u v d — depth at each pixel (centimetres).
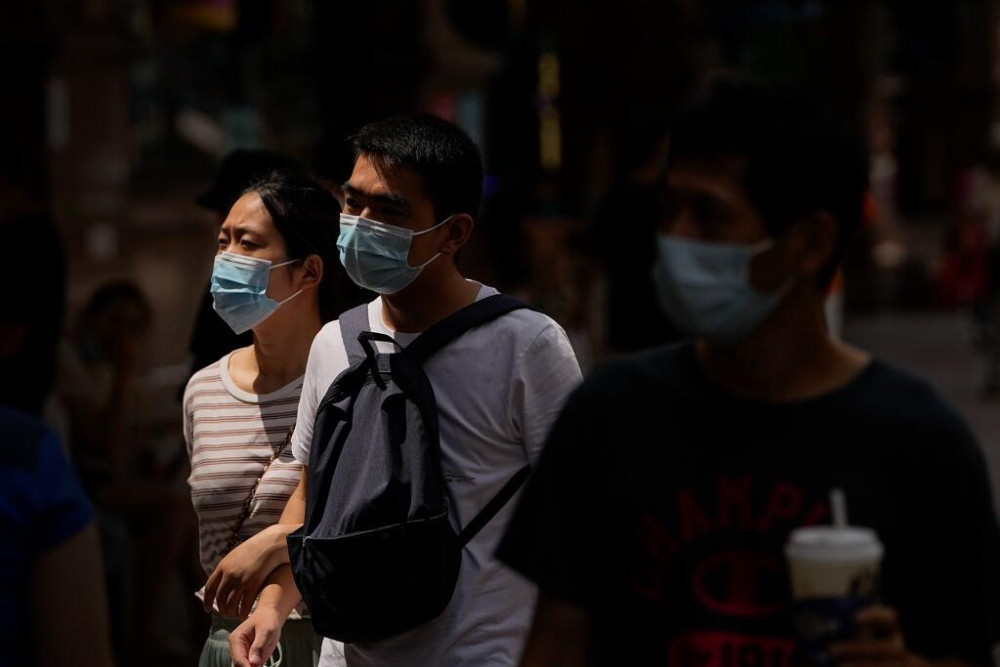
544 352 835
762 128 561
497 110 4825
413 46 3681
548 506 599
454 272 864
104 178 2723
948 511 561
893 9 7025
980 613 562
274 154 1055
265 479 920
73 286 2619
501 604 824
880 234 7044
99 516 1529
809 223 564
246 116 3269
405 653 820
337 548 794
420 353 838
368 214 832
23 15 2367
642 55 4928
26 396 671
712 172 566
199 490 934
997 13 7625
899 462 562
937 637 566
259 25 3262
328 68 3619
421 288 853
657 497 579
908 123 7519
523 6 4584
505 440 835
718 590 570
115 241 2738
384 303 879
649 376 593
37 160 2423
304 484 898
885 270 6950
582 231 2041
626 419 589
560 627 596
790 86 586
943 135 7694
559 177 4891
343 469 816
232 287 923
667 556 577
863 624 525
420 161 826
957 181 7156
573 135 4938
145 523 1664
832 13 6419
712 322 568
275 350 941
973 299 4522
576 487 595
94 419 1619
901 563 562
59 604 629
